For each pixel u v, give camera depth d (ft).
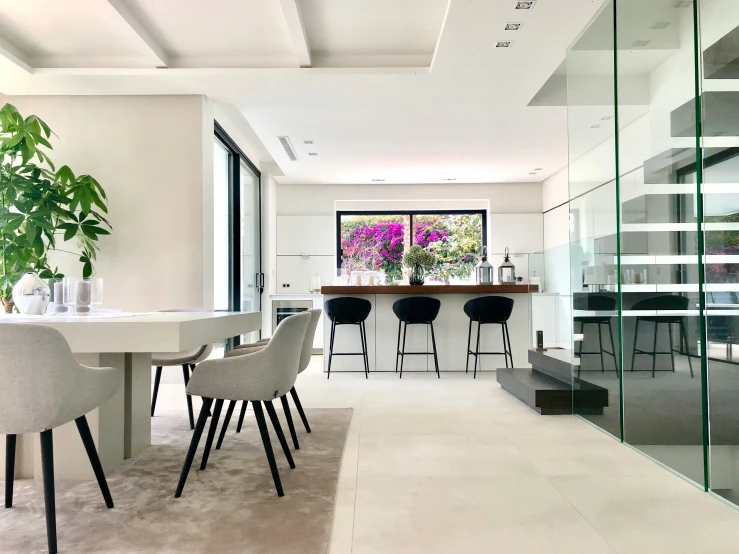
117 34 13.33
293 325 7.82
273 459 7.58
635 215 9.56
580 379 12.25
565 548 5.92
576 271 12.56
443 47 12.98
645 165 9.25
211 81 14.88
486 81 15.15
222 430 9.96
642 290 9.29
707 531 6.32
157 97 15.97
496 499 7.37
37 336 5.78
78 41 13.66
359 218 30.76
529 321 19.69
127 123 15.88
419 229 30.58
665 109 8.57
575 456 9.37
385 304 19.76
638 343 9.53
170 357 11.30
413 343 19.75
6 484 7.22
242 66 14.60
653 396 9.00
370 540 6.15
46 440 6.04
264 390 7.55
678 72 8.18
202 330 7.66
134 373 9.57
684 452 8.20
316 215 29.50
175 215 15.80
